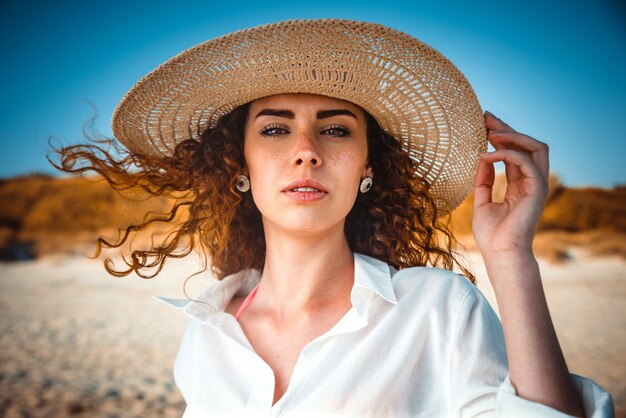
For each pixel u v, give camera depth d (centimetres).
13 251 1805
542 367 116
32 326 936
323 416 138
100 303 1122
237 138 179
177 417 525
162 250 188
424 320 147
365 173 180
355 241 190
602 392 114
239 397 154
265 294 171
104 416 527
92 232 1998
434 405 142
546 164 137
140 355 756
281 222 153
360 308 149
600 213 2048
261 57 153
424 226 188
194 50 154
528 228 129
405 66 156
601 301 1109
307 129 157
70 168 185
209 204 186
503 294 125
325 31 145
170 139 191
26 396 585
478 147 164
